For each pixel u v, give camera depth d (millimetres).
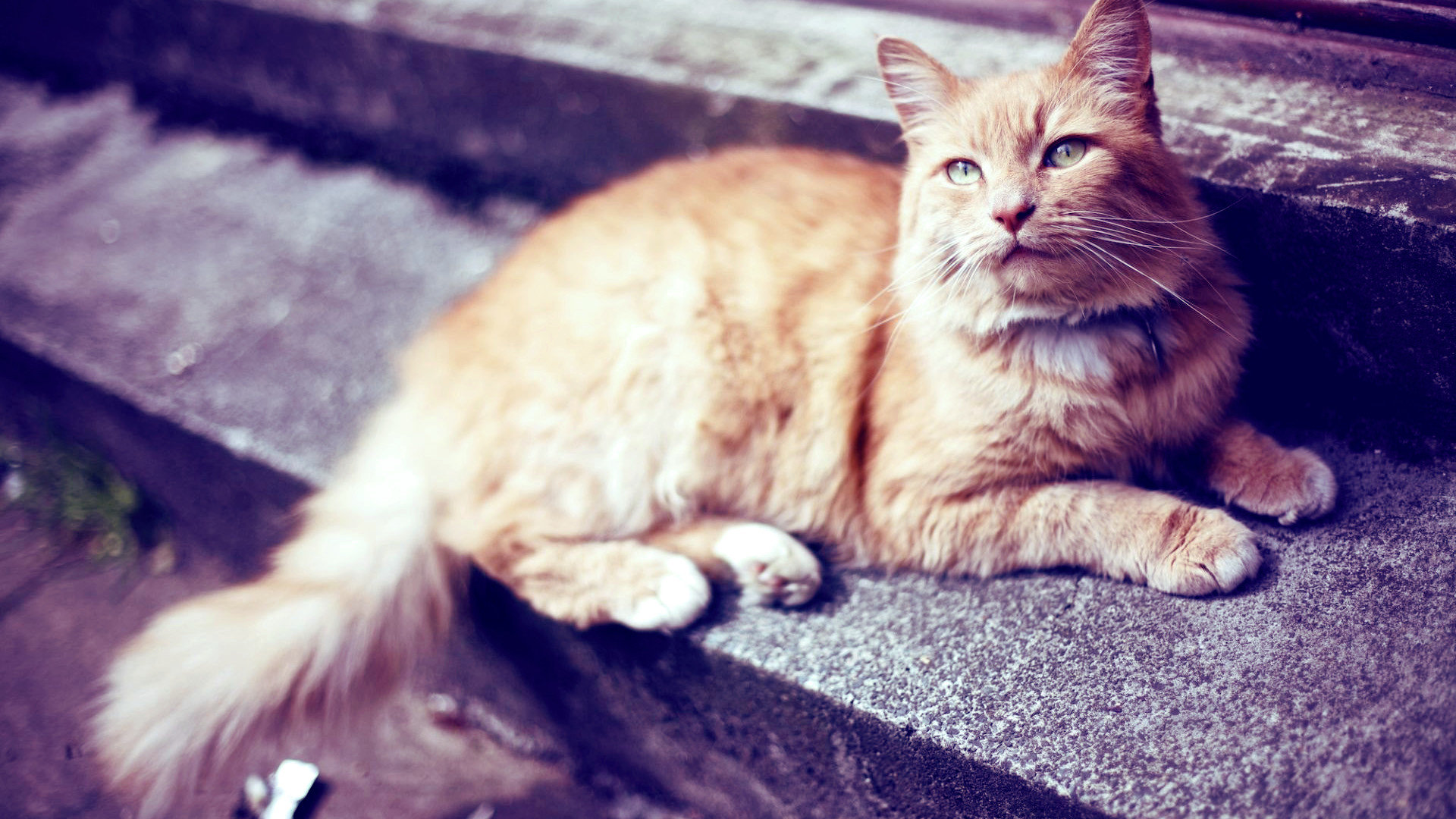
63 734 1087
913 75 899
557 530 978
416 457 1003
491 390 984
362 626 973
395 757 1069
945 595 918
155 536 1206
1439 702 806
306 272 1182
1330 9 971
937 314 900
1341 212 894
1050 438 904
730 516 987
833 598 934
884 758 878
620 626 950
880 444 943
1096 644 867
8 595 1188
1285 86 963
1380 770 794
